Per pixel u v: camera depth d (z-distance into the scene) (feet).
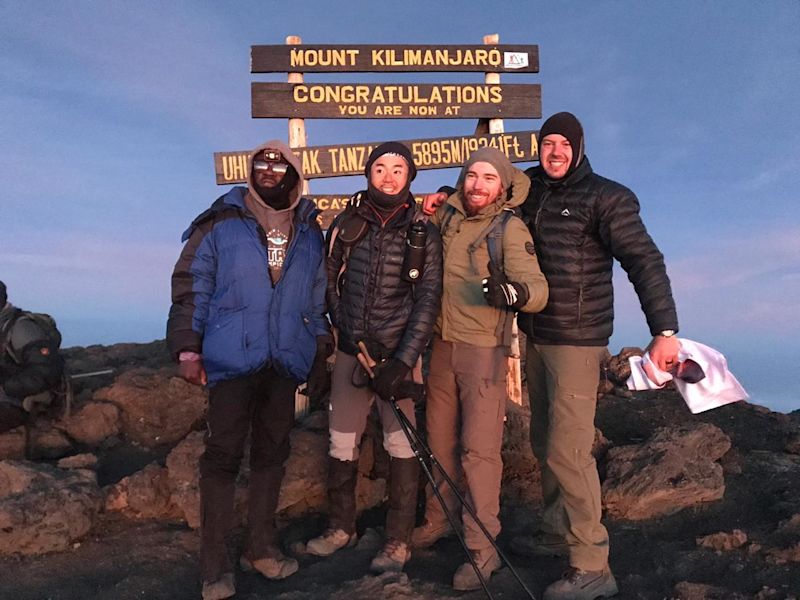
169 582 10.39
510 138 19.69
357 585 9.81
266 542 10.46
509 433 15.05
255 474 10.51
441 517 11.69
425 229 10.34
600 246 10.09
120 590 10.03
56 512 11.44
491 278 9.11
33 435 14.99
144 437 16.30
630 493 13.06
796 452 15.79
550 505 11.27
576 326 10.03
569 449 9.87
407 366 10.15
